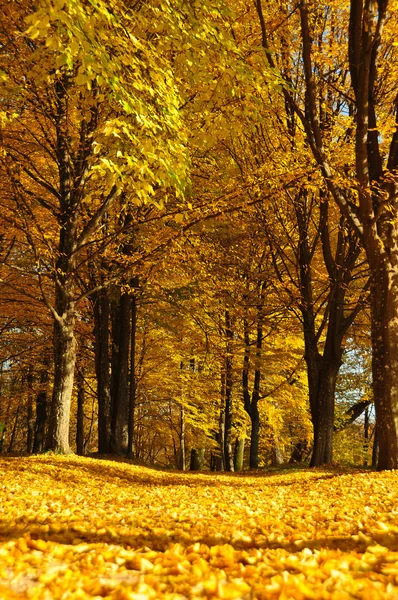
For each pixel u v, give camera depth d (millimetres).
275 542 4004
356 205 10734
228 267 14461
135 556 3383
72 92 8789
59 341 11258
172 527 4656
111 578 2934
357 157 8906
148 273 12734
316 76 12008
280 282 14258
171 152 6973
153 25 7430
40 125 10828
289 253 16438
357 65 8891
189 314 17016
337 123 12117
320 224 13484
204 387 20625
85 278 15578
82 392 20766
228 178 12711
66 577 2809
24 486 7129
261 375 20625
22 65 9117
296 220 14742
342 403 24703
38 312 16438
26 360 20688
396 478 7781
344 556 3273
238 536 4125
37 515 5113
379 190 9188
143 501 6680
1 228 12414
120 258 12758
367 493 6617
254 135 12969
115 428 16266
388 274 9602
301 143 11406
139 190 6363
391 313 9531
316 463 14070
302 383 21000
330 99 12953
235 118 9078
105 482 8750
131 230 13602
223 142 13062
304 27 9219
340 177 9258
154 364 22656
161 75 7156
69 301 11391
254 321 15789
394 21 9984
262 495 7512
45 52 7434
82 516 5191
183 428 23609
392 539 3869
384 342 9523
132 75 6797
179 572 3025
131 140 6699
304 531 4477
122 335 16625
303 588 2541
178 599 2523
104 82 5883
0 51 9406
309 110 9602
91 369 22625
